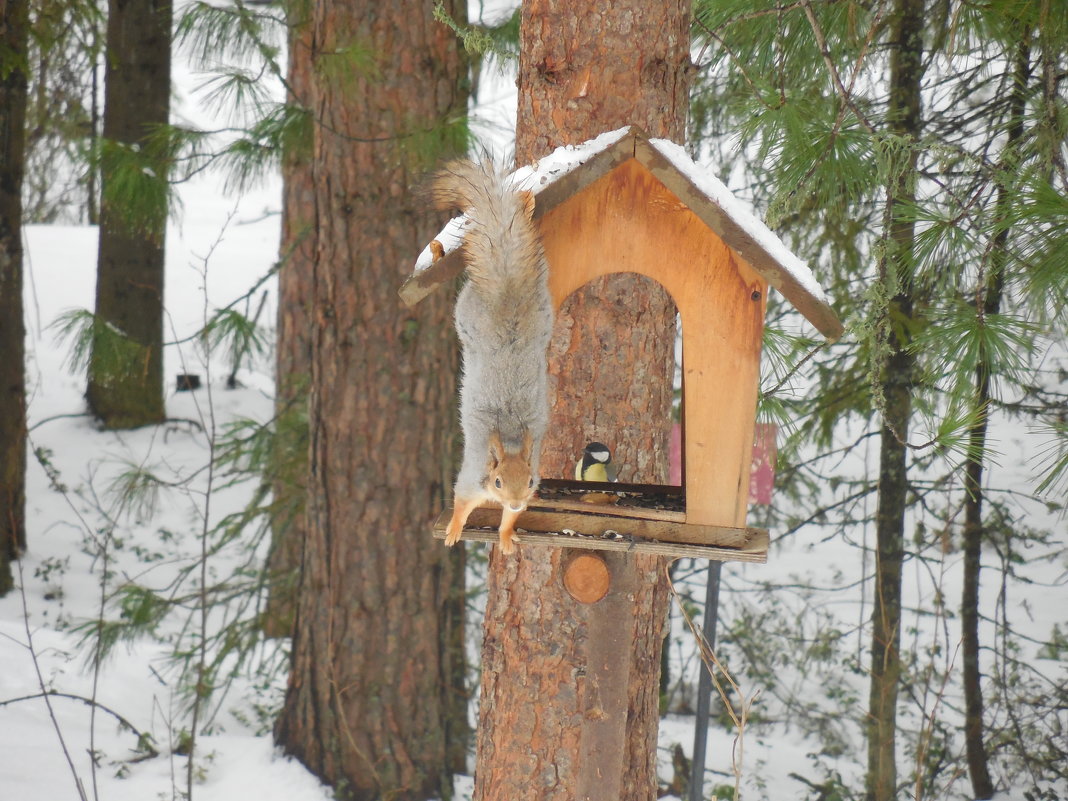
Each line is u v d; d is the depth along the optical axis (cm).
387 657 1216
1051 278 635
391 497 1203
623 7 702
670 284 619
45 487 2148
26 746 1202
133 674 1445
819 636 1583
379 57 1110
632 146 597
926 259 762
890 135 759
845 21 859
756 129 812
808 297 583
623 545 602
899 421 1169
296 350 1919
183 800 1084
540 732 772
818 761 1443
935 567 1972
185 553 1977
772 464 834
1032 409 1048
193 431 2442
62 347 2802
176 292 3347
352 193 1166
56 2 1422
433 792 1236
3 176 1630
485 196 555
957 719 1542
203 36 1120
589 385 736
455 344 1234
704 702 911
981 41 871
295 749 1261
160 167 1133
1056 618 1780
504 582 779
